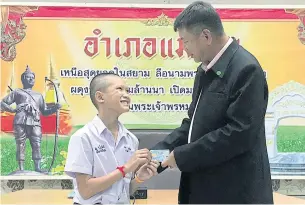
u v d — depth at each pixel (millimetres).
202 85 1510
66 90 3244
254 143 1337
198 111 1463
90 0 3311
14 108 3209
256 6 3273
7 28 3213
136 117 3256
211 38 1414
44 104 3230
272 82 3279
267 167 1429
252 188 1370
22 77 3221
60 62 3244
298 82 3279
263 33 3279
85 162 1354
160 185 2459
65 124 3232
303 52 3279
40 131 3221
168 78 3271
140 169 1463
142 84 3266
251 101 1320
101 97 1434
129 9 3270
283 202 1994
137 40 3273
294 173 3248
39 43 3234
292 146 3262
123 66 3266
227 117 1375
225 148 1312
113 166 1407
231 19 3279
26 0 3271
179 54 3273
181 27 1432
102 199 1383
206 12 1396
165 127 3264
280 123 3273
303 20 3279
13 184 3215
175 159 1370
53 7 3240
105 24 3260
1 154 3193
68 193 2383
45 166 3211
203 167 1371
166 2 3309
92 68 3256
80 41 3254
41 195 2281
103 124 1430
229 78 1392
